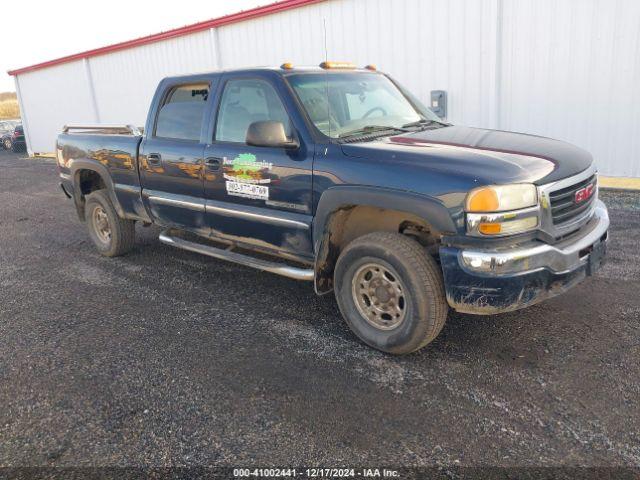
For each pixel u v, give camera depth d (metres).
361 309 3.69
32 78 20.31
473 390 3.13
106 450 2.76
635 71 7.67
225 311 4.48
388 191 3.32
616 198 7.41
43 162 19.05
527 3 8.29
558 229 3.25
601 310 4.05
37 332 4.24
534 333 3.76
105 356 3.78
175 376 3.46
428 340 3.40
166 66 14.52
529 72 8.55
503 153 3.38
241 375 3.43
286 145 3.79
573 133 8.41
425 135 3.92
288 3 10.89
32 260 6.33
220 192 4.47
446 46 9.17
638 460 2.50
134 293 5.01
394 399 3.08
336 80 4.38
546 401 2.98
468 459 2.56
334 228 3.81
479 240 3.05
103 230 6.20
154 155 5.02
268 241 4.25
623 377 3.17
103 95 17.17
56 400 3.24
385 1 9.63
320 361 3.56
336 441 2.74
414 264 3.28
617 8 7.59
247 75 4.29
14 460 2.72
